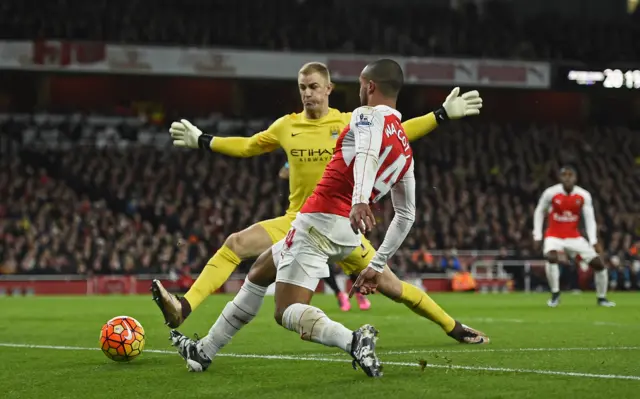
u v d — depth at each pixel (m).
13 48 28.31
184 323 11.22
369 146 5.12
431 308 7.79
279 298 5.42
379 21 34.41
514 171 33.09
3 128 31.84
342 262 7.05
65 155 30.66
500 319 11.91
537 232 15.79
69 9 31.59
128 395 4.99
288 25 33.16
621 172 33.62
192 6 33.09
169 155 31.77
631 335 9.00
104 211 26.88
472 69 31.50
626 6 38.38
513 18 35.72
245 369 6.05
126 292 24.17
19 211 26.66
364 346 5.02
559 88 32.25
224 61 29.98
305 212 5.39
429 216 28.14
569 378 5.43
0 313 13.94
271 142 7.44
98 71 28.91
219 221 26.38
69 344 8.33
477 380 5.34
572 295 21.38
